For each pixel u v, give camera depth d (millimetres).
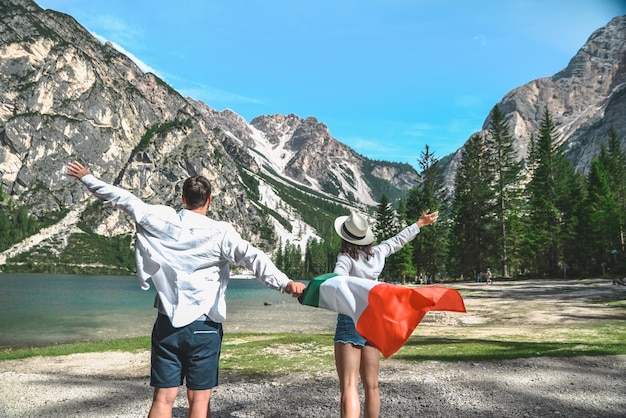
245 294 55219
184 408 4812
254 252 2768
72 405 5098
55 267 182000
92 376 6953
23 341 15570
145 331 17984
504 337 10539
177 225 2760
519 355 7109
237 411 4664
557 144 58781
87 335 17000
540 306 19266
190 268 2709
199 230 2762
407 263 72438
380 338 3045
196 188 2900
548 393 4992
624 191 63656
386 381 5746
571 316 15242
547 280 44000
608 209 50562
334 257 191500
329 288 3281
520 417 4234
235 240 2791
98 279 131250
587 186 58938
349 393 3264
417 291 3057
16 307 32844
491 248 58094
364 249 3600
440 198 69562
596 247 50000
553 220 55625
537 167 60594
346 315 3352
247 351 8938
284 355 8391
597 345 8141
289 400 5043
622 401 4633
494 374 5922
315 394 5273
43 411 4875
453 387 5363
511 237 59344
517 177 59750
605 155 67000
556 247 55000
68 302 39312
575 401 4676
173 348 2680
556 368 6156
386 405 4730
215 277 2783
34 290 63969
